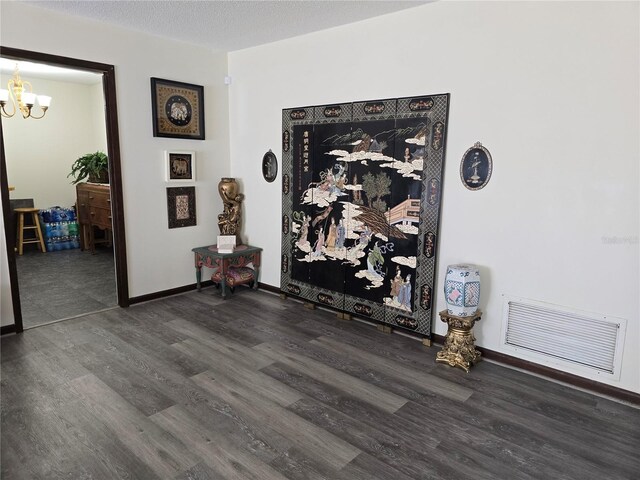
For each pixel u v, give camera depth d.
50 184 6.50
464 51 2.84
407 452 2.03
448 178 3.02
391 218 3.29
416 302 3.23
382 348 3.14
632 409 2.40
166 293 4.19
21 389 2.50
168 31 3.67
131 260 3.89
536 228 2.68
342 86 3.51
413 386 2.62
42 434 2.10
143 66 3.76
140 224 3.92
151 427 2.17
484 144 2.82
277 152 4.09
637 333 2.40
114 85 3.59
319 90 3.67
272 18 3.29
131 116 3.74
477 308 2.94
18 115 6.07
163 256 4.13
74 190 6.75
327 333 3.40
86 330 3.37
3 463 1.90
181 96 4.04
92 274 4.98
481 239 2.92
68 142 6.60
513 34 2.63
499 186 2.79
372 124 3.32
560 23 2.46
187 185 4.22
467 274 2.75
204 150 4.32
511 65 2.66
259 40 3.91
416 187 3.13
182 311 3.82
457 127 2.93
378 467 1.93
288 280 4.13
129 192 3.81
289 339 3.27
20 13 3.05
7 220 3.14
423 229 3.13
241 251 4.22
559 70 2.50
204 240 4.46
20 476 1.83
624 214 2.38
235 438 2.10
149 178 3.93
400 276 3.29
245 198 4.50
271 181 4.20
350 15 3.21
